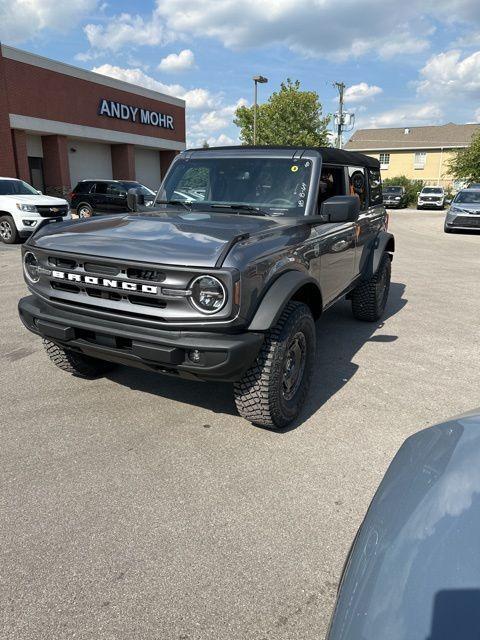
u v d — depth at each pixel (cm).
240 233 325
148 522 266
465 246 1491
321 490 295
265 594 222
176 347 297
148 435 353
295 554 246
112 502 281
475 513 133
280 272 335
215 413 387
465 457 157
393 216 3116
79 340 337
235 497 287
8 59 2084
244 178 436
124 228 349
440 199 4022
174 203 453
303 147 440
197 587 225
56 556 242
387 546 133
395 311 710
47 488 292
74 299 331
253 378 329
